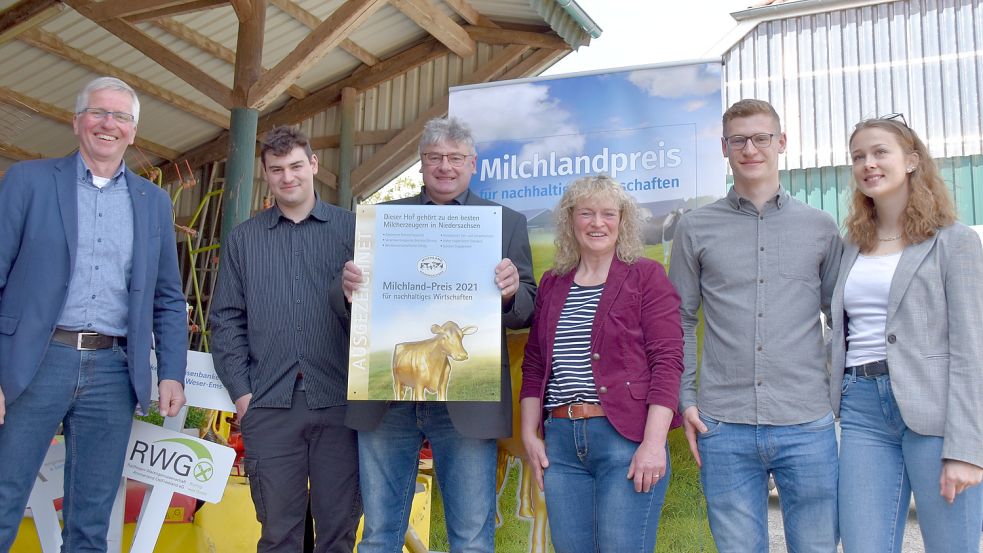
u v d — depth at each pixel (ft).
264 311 7.72
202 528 9.24
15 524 7.02
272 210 8.14
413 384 7.06
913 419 6.07
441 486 7.54
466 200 8.00
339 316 7.77
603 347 6.73
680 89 9.09
